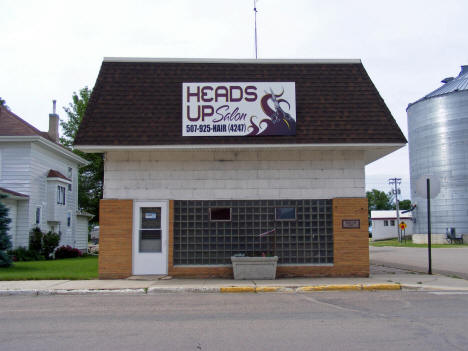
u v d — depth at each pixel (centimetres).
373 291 1251
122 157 1470
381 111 1473
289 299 1117
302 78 1503
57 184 3061
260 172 1476
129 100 1454
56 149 3050
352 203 1468
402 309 968
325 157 1484
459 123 5050
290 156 1484
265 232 1460
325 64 1534
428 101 5309
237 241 1459
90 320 876
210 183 1468
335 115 1458
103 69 1502
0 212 1995
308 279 1402
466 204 5022
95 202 4878
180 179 1468
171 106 1446
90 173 4950
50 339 730
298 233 1466
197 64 1511
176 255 1453
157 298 1147
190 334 756
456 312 931
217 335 748
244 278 1398
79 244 3816
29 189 2705
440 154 5172
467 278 1476
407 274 1580
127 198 1459
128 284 1311
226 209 1468
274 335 743
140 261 1452
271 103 1432
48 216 3005
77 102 4944
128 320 873
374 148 1465
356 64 1541
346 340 707
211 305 1034
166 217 1457
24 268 1909
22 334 765
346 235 1458
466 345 674
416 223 5656
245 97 1432
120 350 662
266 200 1471
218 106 1425
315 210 1473
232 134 1415
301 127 1436
